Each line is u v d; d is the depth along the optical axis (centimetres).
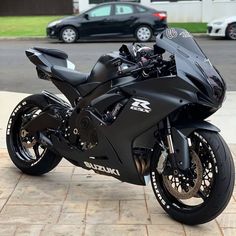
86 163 484
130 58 455
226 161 412
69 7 3953
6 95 981
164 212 463
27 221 446
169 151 429
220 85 416
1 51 1775
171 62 427
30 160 560
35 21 3023
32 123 540
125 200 491
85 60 1485
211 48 1786
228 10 2720
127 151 444
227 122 777
